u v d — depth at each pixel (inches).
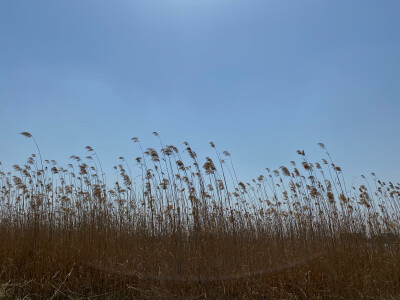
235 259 183.5
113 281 186.1
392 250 214.4
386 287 189.5
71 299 170.9
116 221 215.0
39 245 193.8
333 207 218.8
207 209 195.9
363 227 219.6
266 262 187.2
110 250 192.5
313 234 211.0
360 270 194.9
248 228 212.1
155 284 178.9
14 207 223.8
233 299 174.9
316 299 182.5
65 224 213.0
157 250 191.8
